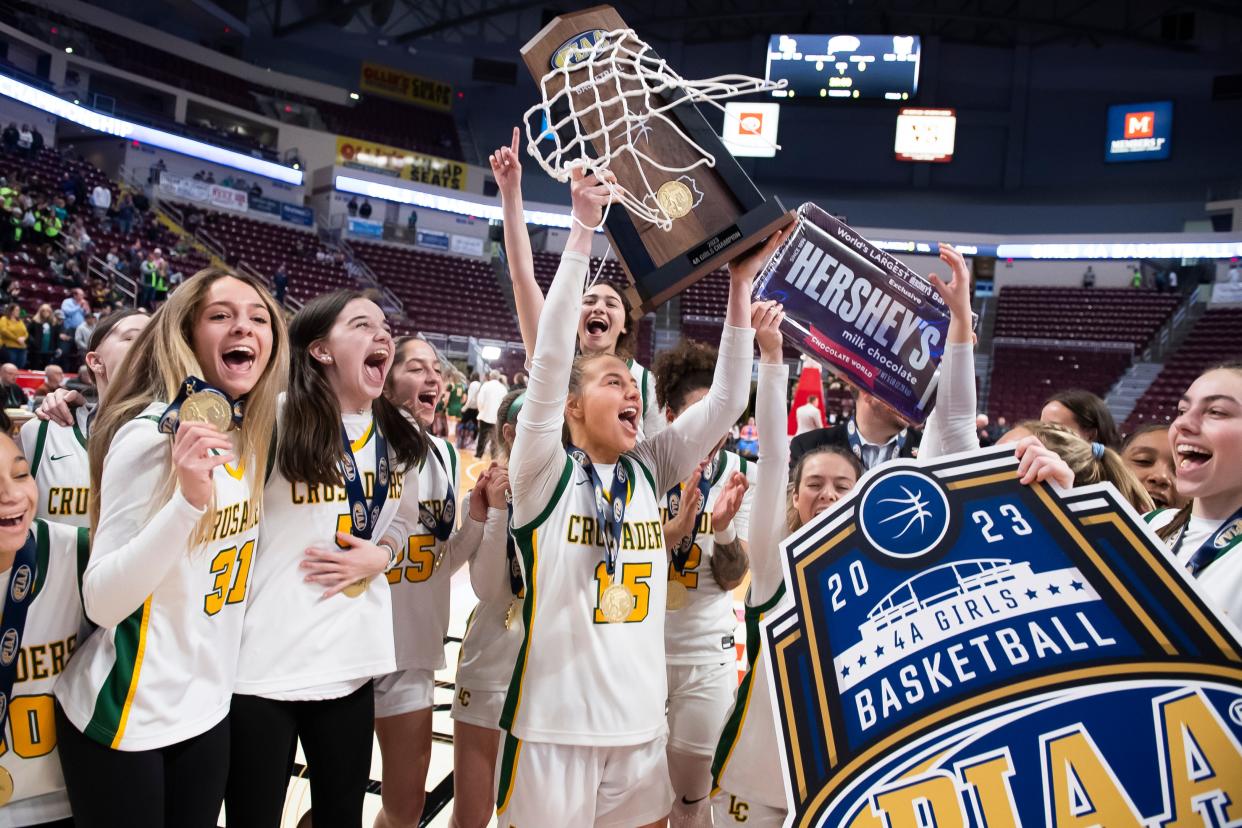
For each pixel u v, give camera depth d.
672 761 2.64
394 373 2.82
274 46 26.95
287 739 2.11
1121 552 1.42
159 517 1.68
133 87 23.34
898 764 1.46
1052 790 1.37
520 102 28.55
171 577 1.83
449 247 26.31
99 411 1.95
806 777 1.52
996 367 22.36
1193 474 1.66
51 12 22.19
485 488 2.58
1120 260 24.42
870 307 2.50
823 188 26.38
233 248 22.02
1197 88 24.39
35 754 1.84
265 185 25.06
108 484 1.80
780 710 1.57
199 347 1.95
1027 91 25.64
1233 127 24.03
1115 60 25.03
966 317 2.16
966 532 1.53
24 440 2.64
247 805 2.07
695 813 2.63
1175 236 22.84
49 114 21.12
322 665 2.12
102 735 1.76
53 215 16.20
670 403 3.12
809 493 2.26
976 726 1.43
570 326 1.95
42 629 1.84
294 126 25.67
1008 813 1.38
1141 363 21.72
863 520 1.60
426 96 28.22
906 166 26.25
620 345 3.18
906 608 1.53
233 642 1.99
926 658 1.49
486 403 12.89
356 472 2.27
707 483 2.71
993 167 25.88
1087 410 2.99
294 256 22.95
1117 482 2.25
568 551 2.04
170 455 1.82
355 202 25.81
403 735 2.56
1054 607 1.44
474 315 24.20
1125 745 1.35
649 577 2.14
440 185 26.80
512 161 2.25
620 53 2.03
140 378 1.94
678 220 2.00
